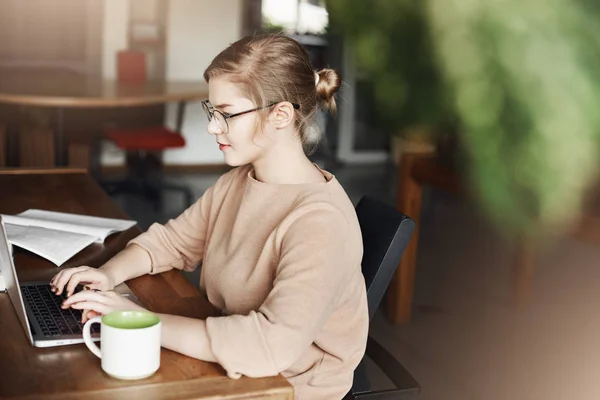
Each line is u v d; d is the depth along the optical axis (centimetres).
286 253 139
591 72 589
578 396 281
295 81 144
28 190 238
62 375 125
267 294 148
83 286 165
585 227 283
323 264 137
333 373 150
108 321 127
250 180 153
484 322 347
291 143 149
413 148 648
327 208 142
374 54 687
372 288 172
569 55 606
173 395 121
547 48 612
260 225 150
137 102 477
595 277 410
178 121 556
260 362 129
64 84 514
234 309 152
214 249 165
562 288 394
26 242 185
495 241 463
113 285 167
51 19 637
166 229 182
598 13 623
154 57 620
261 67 141
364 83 683
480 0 642
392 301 343
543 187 490
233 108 143
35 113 533
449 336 331
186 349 133
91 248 192
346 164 654
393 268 173
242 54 142
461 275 406
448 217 509
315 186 147
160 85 540
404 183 337
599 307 370
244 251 151
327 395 149
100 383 124
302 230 140
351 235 144
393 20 687
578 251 446
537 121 574
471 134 566
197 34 623
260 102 142
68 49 643
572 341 330
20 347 135
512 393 283
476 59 638
